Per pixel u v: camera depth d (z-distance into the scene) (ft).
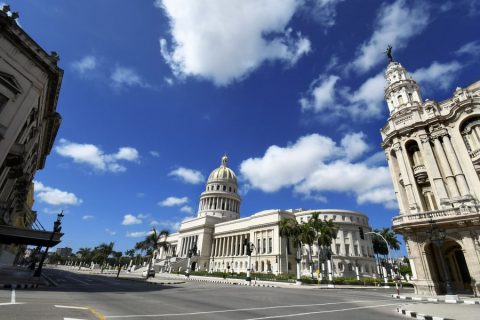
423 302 69.15
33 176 127.24
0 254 134.21
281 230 197.88
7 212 89.51
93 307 38.01
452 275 95.04
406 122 113.29
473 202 87.51
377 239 285.23
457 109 100.37
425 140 105.19
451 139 101.24
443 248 97.09
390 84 135.85
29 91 73.72
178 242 379.76
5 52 68.28
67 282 93.25
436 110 106.42
